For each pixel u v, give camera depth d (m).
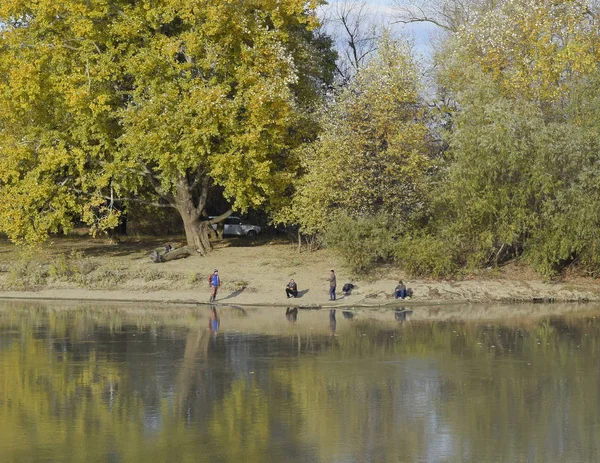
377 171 76.94
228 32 74.94
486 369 44.28
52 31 77.06
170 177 79.06
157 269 79.31
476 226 75.25
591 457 30.28
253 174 75.75
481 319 62.38
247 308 69.12
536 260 74.62
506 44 79.56
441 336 54.44
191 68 76.88
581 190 71.75
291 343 51.91
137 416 35.28
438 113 82.75
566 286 74.94
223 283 75.44
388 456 30.31
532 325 59.22
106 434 32.81
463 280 75.50
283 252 86.19
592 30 78.69
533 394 38.94
